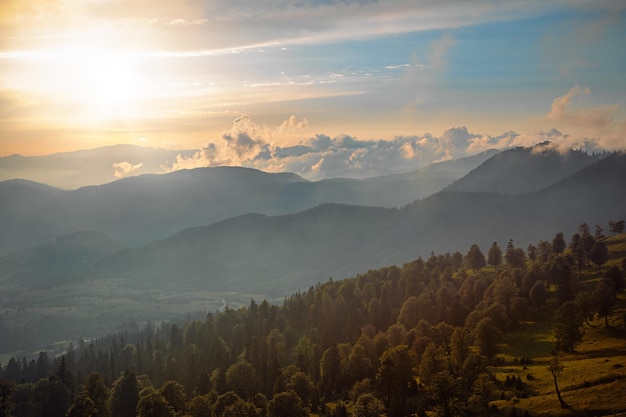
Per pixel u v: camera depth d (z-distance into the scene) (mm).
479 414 141250
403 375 175250
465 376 162875
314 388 199875
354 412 162500
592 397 134000
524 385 153250
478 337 187125
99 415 199875
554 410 132750
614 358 160375
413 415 156625
